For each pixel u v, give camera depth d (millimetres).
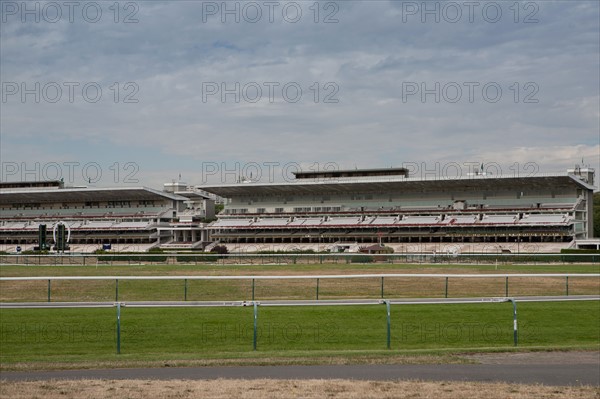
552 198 140500
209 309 46969
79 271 88438
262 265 96312
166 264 100750
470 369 27219
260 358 29750
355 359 29344
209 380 24844
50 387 23453
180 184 189000
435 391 22859
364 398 21891
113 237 174500
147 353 32969
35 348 34781
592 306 48406
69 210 183875
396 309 46844
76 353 33406
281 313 45188
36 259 109438
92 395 22234
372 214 154750
